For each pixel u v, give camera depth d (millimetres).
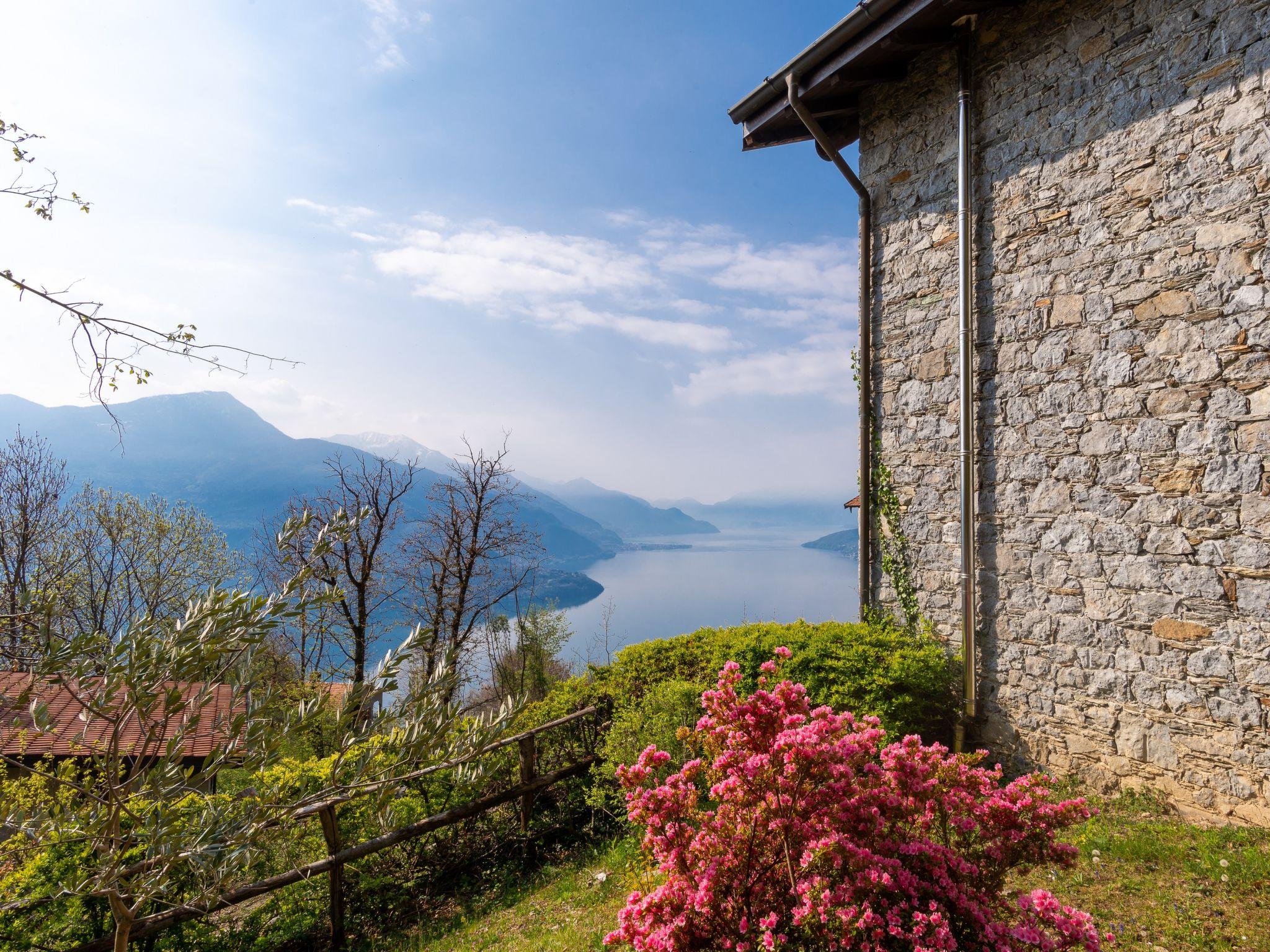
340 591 2760
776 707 2881
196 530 22750
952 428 6426
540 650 15820
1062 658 5551
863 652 6113
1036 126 5859
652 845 2914
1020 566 5867
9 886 3729
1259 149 4570
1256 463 4531
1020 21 5988
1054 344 5680
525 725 6312
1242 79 4656
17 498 21156
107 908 4027
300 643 16188
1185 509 4871
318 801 2680
